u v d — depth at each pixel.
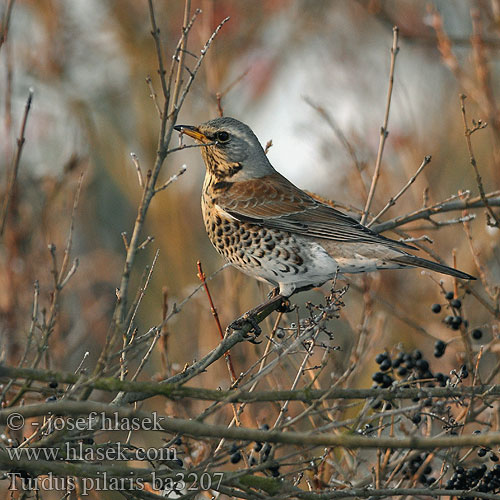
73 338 13.16
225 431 6.65
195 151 17.52
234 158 11.54
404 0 17.86
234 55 19.03
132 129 17.92
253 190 11.31
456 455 8.39
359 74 16.97
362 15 18.80
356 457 9.16
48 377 6.91
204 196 11.67
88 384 6.79
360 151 14.90
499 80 16.55
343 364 10.62
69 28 18.05
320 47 18.45
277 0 19.31
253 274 11.40
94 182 17.38
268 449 8.44
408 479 8.65
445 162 17.06
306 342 8.50
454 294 10.04
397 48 10.89
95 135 17.50
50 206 13.20
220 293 13.92
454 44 14.51
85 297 14.84
